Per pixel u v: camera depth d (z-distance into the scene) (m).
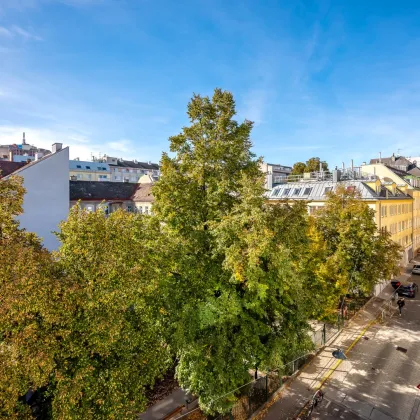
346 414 13.84
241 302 12.68
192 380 12.05
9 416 7.17
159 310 11.31
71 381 7.69
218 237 12.32
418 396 14.96
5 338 7.50
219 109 14.59
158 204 14.24
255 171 14.46
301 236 12.98
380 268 22.25
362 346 19.88
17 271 7.47
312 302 15.98
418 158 74.81
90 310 8.16
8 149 83.94
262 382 16.06
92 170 86.69
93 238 8.94
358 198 25.06
